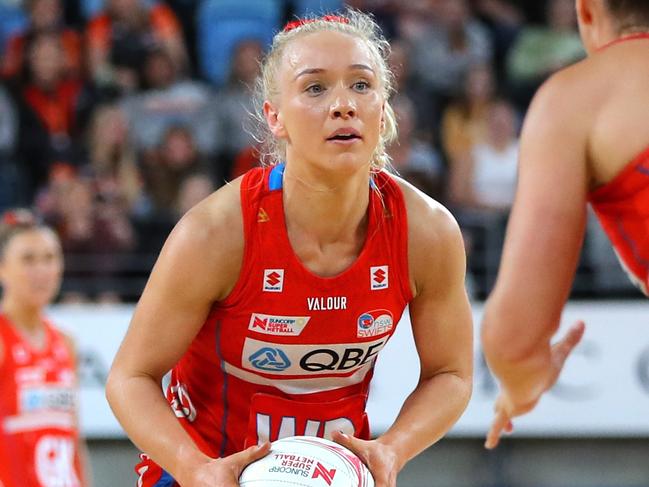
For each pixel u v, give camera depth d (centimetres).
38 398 1456
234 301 711
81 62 2294
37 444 1442
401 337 1897
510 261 551
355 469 670
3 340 1449
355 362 743
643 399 1902
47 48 2256
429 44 2338
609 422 1900
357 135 658
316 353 727
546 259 545
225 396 771
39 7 2333
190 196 2139
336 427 771
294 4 2450
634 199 558
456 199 2206
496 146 2245
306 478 657
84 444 1917
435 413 738
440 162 2233
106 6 2352
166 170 2173
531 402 614
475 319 1906
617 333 1914
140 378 725
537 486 1970
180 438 700
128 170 2203
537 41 2411
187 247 693
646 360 1909
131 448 1923
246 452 674
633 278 598
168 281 699
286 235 697
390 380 1888
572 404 1906
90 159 2230
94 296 2044
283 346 721
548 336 549
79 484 1498
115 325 1905
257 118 792
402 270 718
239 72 2267
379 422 1877
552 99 571
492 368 573
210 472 670
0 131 2241
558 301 546
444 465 1970
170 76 2300
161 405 717
